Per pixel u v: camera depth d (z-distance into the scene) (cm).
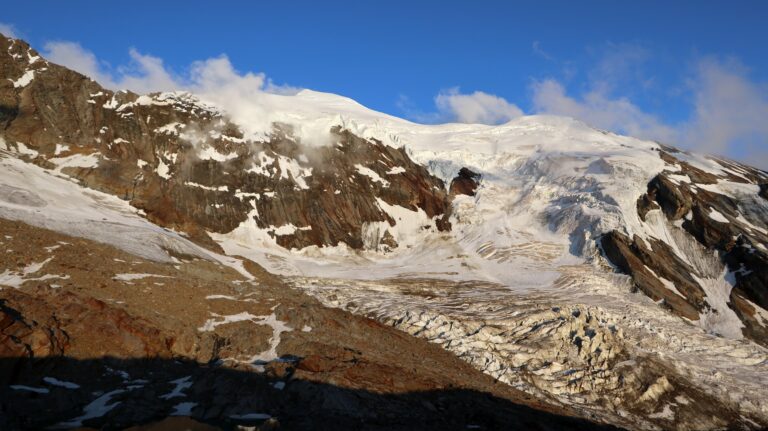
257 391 4088
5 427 3225
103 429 3375
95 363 4078
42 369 3859
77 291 4759
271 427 3603
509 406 4828
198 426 3547
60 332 4125
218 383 4116
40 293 4538
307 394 4131
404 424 4022
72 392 3750
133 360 4247
